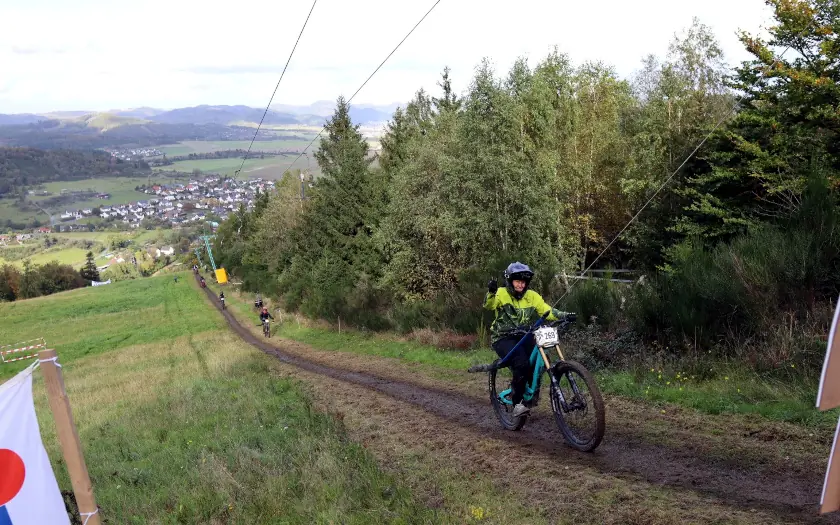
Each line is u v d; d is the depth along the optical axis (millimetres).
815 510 4121
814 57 18844
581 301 12688
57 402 4055
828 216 10000
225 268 98688
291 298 45125
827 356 2992
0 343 54000
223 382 17359
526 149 25625
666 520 4242
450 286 28156
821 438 5465
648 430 6438
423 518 4855
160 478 8000
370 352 20828
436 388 11117
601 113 32000
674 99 26672
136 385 20609
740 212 19672
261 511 5758
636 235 26438
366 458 6746
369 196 41312
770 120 19469
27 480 3486
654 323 10828
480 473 5828
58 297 98562
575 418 6246
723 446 5633
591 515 4516
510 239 25562
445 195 28328
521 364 6566
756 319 9500
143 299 83688
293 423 9719
